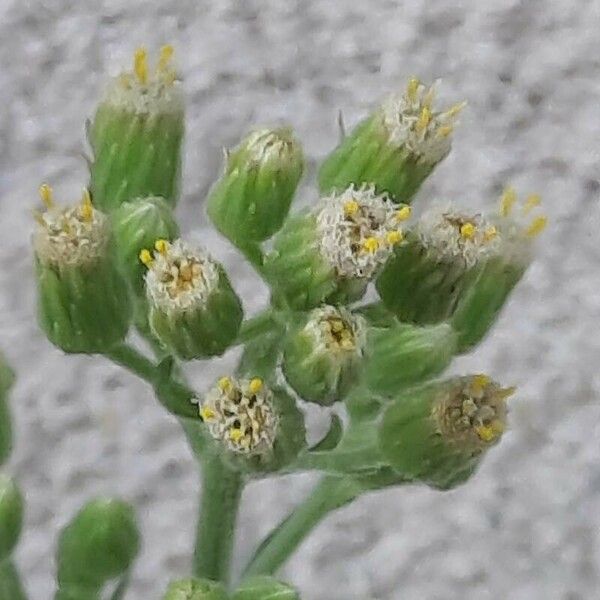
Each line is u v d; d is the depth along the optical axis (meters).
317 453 0.05
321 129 0.08
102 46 0.08
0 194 0.08
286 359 0.05
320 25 0.08
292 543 0.05
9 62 0.08
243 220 0.05
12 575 0.05
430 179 0.08
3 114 0.08
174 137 0.05
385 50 0.08
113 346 0.05
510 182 0.08
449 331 0.05
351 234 0.05
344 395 0.05
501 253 0.05
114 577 0.05
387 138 0.05
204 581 0.05
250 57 0.08
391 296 0.05
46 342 0.08
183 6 0.08
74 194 0.08
